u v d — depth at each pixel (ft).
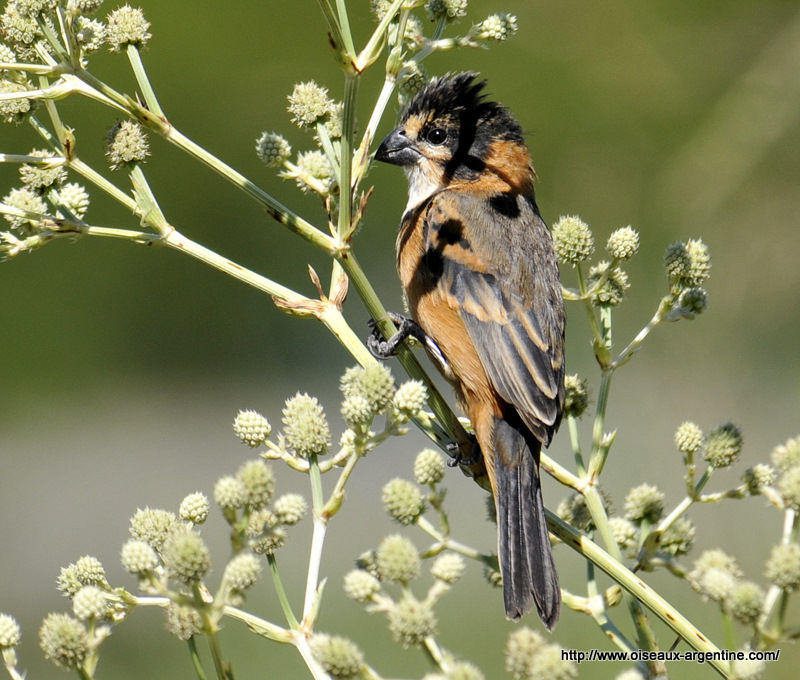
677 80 63.87
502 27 20.90
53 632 14.25
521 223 24.57
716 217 60.39
